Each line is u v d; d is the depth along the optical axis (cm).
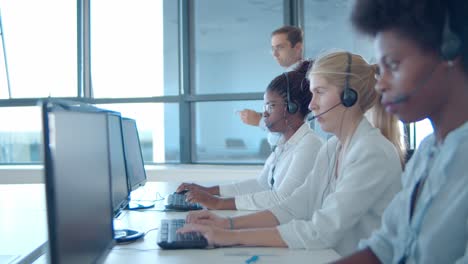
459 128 64
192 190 199
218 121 398
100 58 409
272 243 123
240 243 123
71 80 411
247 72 390
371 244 87
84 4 407
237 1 386
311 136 183
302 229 123
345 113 134
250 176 356
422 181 74
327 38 373
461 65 61
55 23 407
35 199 218
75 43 407
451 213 64
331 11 371
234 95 389
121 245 126
